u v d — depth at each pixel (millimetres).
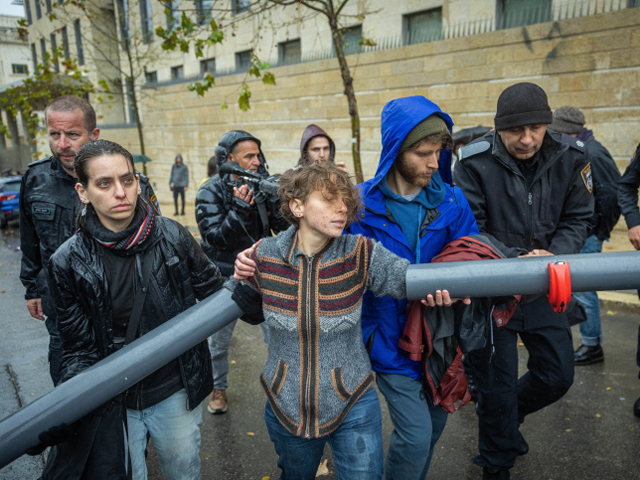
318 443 1768
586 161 2301
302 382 1645
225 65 13875
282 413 1683
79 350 1745
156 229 1768
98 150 1604
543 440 2801
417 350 1821
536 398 2469
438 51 8984
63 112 2303
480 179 2361
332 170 1589
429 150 1782
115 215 1637
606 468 2523
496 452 2367
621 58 7141
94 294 1688
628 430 2850
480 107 8625
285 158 12555
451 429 2988
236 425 3123
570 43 7547
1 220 13586
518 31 8016
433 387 1878
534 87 2104
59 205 2375
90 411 1615
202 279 1917
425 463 1988
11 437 1565
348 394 1666
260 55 12656
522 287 1586
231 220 2801
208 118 14898
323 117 11359
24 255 2621
